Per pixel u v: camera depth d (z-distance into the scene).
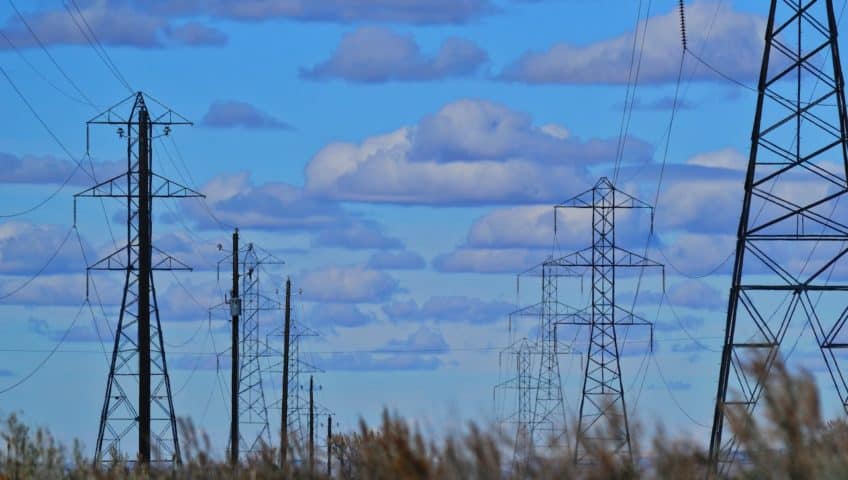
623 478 53.41
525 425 55.31
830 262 148.50
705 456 55.75
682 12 179.00
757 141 154.88
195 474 85.88
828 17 150.25
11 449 93.44
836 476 49.38
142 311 197.12
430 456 51.25
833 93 150.50
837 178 149.00
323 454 79.69
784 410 50.31
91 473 99.12
